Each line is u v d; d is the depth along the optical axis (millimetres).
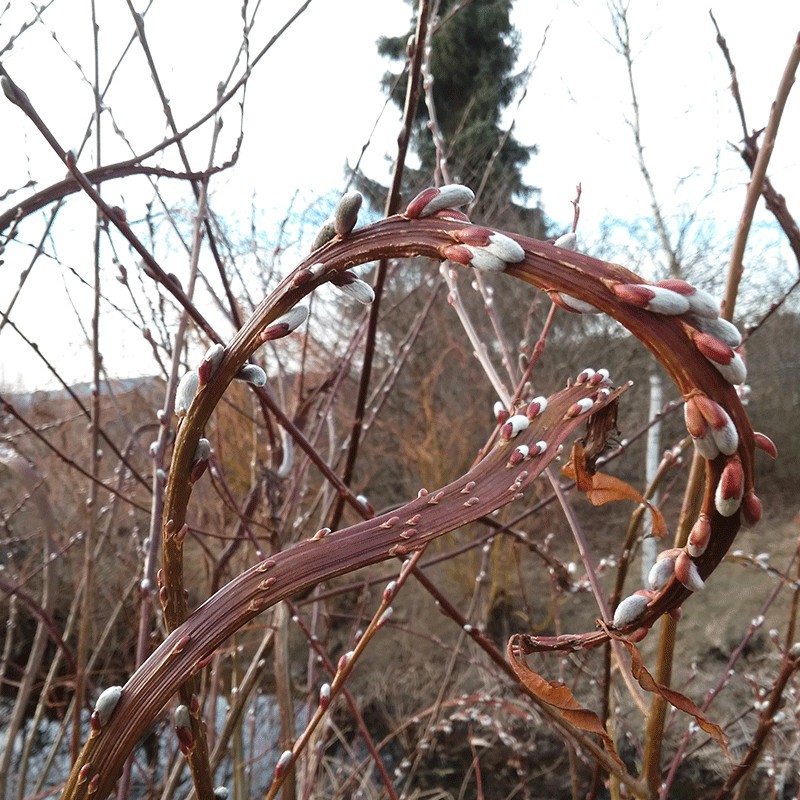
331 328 2174
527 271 226
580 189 573
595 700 1523
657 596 270
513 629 2312
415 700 2090
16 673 1700
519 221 3389
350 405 2498
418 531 248
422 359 2740
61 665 1662
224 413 1624
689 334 218
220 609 248
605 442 301
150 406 1439
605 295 222
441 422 2648
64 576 1503
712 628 2135
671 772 636
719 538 245
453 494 252
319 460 536
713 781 1522
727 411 221
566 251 225
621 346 2791
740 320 2582
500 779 1812
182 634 247
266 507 966
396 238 238
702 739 1581
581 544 618
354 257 240
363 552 248
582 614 2270
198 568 1793
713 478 236
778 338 3020
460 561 2395
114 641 1352
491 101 3531
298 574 246
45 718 1620
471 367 2791
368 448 2672
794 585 633
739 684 1852
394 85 821
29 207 490
